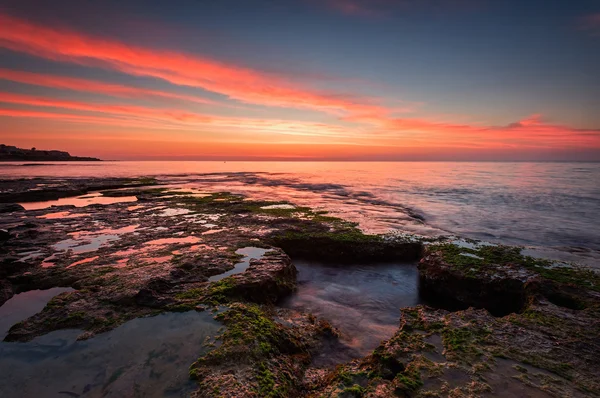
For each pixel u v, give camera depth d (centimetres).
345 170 13350
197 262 1259
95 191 4300
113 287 995
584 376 591
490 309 1105
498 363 630
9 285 1083
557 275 1148
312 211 2633
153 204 2992
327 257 1628
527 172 10800
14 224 2080
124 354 679
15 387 589
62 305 888
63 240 1670
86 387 585
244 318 816
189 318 821
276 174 9838
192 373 611
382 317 1008
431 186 5525
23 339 743
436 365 623
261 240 1669
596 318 820
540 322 800
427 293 1237
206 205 2919
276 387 591
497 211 2991
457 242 1695
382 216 2602
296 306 1076
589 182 6203
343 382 605
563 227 2348
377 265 1520
